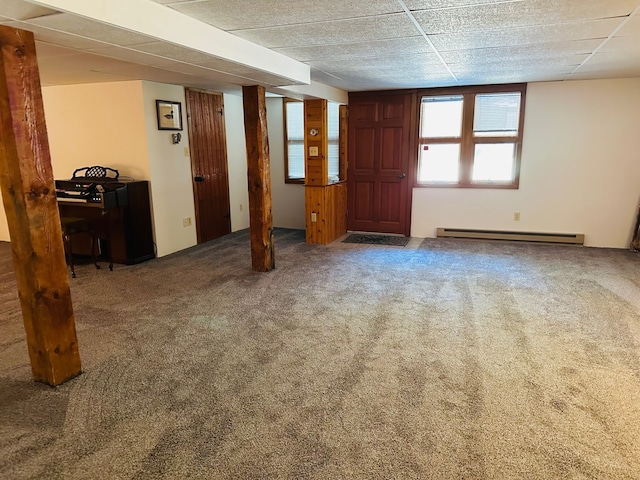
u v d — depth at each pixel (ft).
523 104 17.90
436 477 5.72
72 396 7.63
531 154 18.31
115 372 8.45
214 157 20.15
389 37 9.89
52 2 5.70
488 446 6.29
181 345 9.57
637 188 17.35
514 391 7.66
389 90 19.62
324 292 12.89
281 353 9.16
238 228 22.65
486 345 9.41
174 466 5.95
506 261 16.11
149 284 13.71
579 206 18.19
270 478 5.72
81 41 7.75
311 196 18.93
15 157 6.96
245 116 13.94
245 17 8.29
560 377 8.11
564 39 10.17
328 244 19.21
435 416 7.00
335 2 7.42
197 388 7.88
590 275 14.28
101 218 15.78
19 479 5.72
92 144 16.98
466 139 19.07
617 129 17.11
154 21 7.46
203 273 14.88
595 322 10.55
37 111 7.13
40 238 7.40
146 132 15.98
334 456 6.12
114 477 5.75
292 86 15.03
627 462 5.94
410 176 20.12
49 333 7.73
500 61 12.90
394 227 20.94
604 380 7.99
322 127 18.17
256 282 13.88
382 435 6.56
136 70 13.14
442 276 14.34
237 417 7.02
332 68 13.93
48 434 6.63
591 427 6.68
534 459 6.02
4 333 10.19
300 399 7.50
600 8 7.85
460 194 19.62
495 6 7.71
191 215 18.83
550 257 16.61
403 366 8.57
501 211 19.25
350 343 9.58
